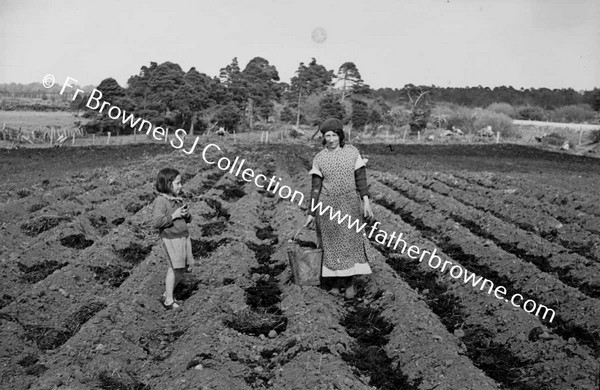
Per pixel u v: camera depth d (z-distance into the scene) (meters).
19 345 5.78
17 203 11.34
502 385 5.27
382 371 5.43
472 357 5.81
